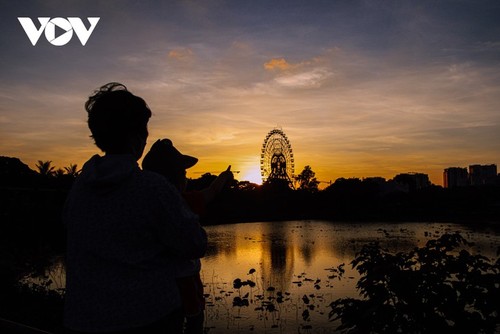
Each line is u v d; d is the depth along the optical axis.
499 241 37.47
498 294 3.02
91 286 1.39
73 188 1.54
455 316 2.99
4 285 9.08
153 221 1.41
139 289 1.38
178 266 1.50
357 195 115.50
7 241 11.00
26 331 2.64
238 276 18.45
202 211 2.03
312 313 11.60
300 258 25.89
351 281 16.42
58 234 12.97
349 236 45.91
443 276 3.27
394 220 86.88
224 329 10.09
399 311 3.09
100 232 1.40
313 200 106.94
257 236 46.47
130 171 1.44
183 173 2.12
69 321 1.43
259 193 100.31
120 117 1.49
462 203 116.19
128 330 1.37
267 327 10.27
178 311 1.51
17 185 24.19
